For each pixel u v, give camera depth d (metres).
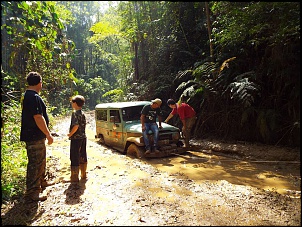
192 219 3.02
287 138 6.62
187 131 7.12
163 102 10.24
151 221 3.00
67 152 7.11
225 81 7.61
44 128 3.79
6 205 3.78
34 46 4.81
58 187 4.37
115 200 3.68
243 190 3.88
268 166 5.45
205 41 9.30
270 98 7.12
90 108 26.31
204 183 4.31
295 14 5.94
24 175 4.79
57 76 6.69
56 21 4.70
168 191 3.95
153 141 6.46
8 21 4.27
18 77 5.88
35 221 3.22
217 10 7.58
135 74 10.66
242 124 7.39
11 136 6.20
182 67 9.57
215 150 7.07
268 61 6.97
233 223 2.89
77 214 3.32
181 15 7.66
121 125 7.29
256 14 6.51
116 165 5.60
